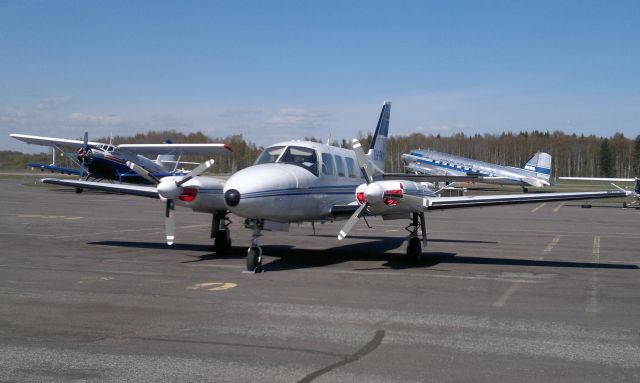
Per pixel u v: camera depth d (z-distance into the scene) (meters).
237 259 13.23
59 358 5.80
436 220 27.70
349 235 19.11
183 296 8.93
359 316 7.73
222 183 13.29
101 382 5.13
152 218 24.34
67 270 11.30
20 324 7.12
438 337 6.74
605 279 10.99
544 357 6.00
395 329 7.08
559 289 9.90
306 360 5.82
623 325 7.38
